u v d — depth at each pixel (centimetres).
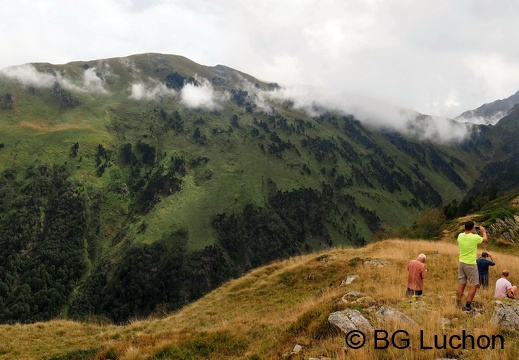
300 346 1226
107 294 18562
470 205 11788
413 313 1341
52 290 17762
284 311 2209
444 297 1577
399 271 2714
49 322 2739
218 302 3025
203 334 1731
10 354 2047
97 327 2678
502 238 5497
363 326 1216
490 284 2280
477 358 884
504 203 8912
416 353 955
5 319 15688
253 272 3603
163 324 2605
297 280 3066
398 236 9800
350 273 2841
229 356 1441
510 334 1030
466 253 1359
